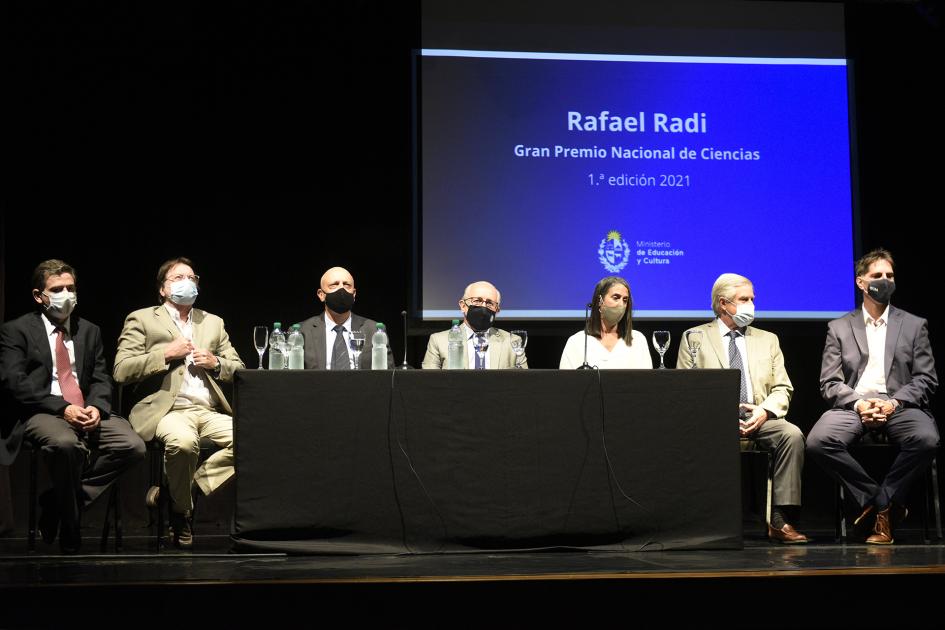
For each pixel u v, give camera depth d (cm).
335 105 501
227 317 490
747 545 379
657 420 347
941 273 519
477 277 499
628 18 515
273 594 278
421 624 280
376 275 500
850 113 518
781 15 521
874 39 525
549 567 304
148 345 405
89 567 317
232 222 493
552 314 500
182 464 375
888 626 292
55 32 483
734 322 425
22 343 382
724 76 516
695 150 511
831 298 509
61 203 480
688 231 507
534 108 507
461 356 377
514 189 504
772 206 511
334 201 499
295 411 336
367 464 336
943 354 515
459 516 338
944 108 522
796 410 513
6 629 273
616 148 509
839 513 406
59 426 364
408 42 505
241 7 498
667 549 345
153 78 490
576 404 345
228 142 495
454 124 504
